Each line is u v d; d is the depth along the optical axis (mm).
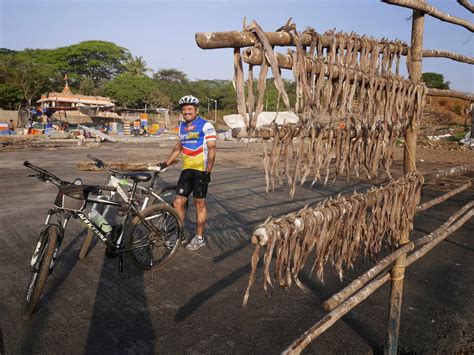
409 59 1919
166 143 24328
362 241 1833
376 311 2918
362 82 1578
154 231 3812
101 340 2555
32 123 33969
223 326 2730
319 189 7789
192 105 4133
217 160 13953
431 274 3652
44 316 2846
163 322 2785
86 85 61125
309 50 1328
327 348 2443
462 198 6867
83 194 3309
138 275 3633
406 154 2070
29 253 4137
